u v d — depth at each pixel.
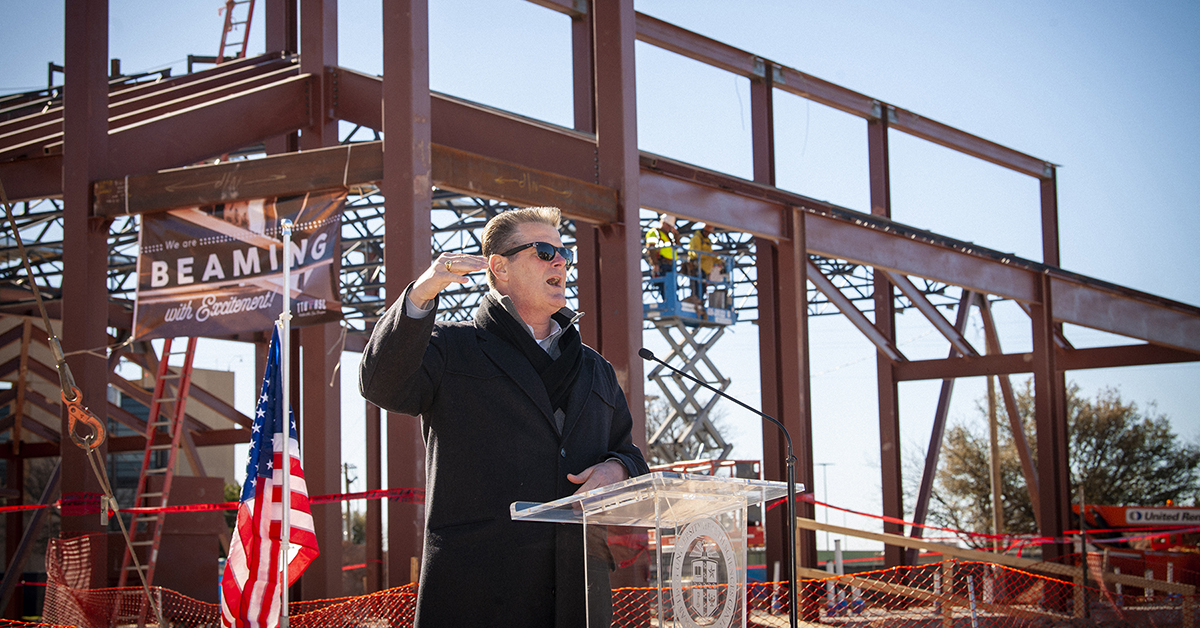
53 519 29.38
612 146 11.44
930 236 16.42
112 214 10.82
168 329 10.35
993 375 18.94
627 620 3.20
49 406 21.17
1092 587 15.57
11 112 17.34
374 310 29.22
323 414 11.84
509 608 3.04
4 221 22.23
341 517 11.87
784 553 14.26
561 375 3.31
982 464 41.56
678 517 2.94
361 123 12.62
